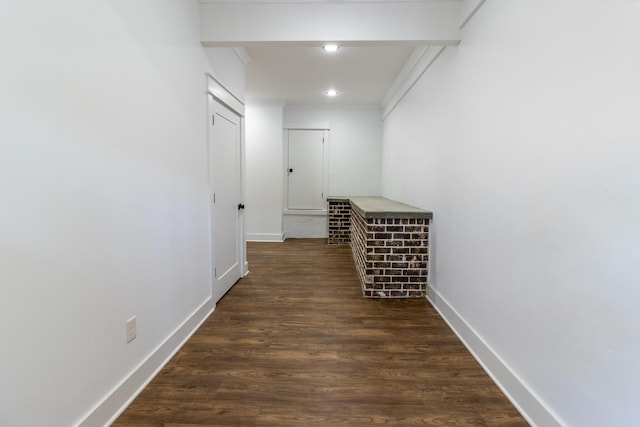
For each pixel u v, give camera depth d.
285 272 3.96
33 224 1.10
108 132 1.45
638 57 0.97
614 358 1.06
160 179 1.90
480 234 2.01
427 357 2.06
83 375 1.33
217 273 2.91
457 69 2.41
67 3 1.22
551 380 1.36
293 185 6.23
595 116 1.13
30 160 1.09
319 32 2.42
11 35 1.02
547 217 1.38
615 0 1.05
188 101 2.26
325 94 5.21
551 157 1.36
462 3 2.27
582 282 1.19
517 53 1.61
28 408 1.10
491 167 1.88
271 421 1.50
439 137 2.80
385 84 4.64
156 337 1.88
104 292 1.45
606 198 1.09
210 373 1.86
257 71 4.06
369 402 1.63
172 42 2.02
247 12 2.42
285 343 2.22
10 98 1.02
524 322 1.55
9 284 1.03
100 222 1.41
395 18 2.39
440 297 2.74
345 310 2.81
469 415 1.55
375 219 3.05
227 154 3.14
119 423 1.48
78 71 1.28
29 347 1.10
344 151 6.14
